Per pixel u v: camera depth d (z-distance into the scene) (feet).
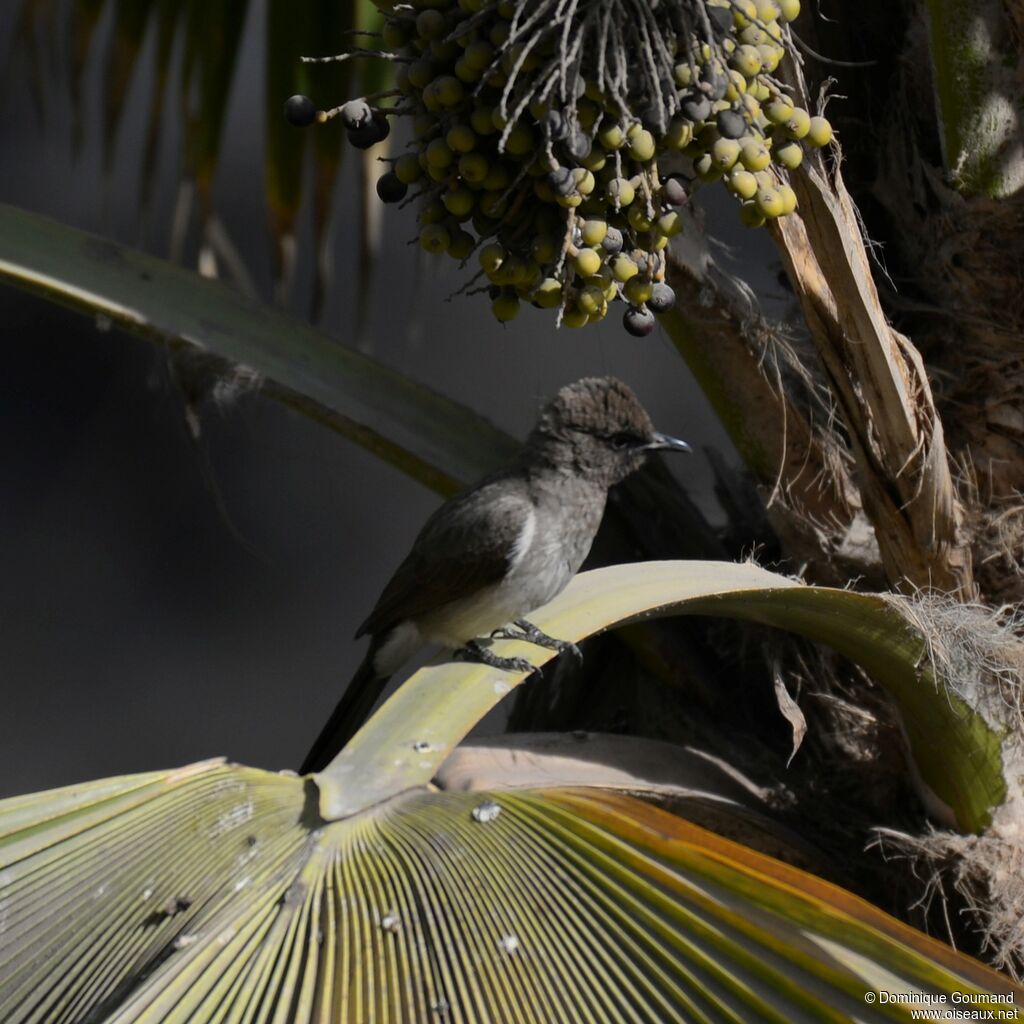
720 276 23.25
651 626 26.32
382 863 17.25
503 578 27.35
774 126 17.54
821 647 24.85
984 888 22.18
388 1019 15.44
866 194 24.52
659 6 15.85
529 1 15.30
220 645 53.98
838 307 20.72
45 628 53.26
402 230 56.90
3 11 53.16
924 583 22.59
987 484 23.38
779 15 17.84
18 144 55.62
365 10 31.48
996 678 21.83
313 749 30.68
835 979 15.46
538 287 16.44
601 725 27.86
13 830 18.01
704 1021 15.49
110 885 17.46
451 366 54.75
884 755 24.17
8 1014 16.66
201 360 27.04
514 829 17.57
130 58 33.73
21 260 26.89
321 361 27.84
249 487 54.85
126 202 56.29
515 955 16.10
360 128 16.71
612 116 15.78
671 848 16.69
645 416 27.50
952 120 22.35
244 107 55.47
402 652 29.81
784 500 24.26
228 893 16.90
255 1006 15.47
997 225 22.44
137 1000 15.46
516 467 27.73
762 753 25.46
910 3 23.59
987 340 23.07
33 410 54.90
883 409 21.24
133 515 54.80
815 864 23.59
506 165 15.99
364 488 55.62
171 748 52.37
